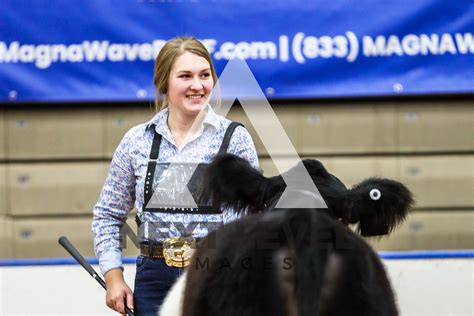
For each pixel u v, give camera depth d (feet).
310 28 30.07
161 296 14.23
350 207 11.37
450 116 32.24
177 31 30.14
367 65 30.25
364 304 10.25
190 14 30.04
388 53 30.27
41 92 30.63
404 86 30.40
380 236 11.93
